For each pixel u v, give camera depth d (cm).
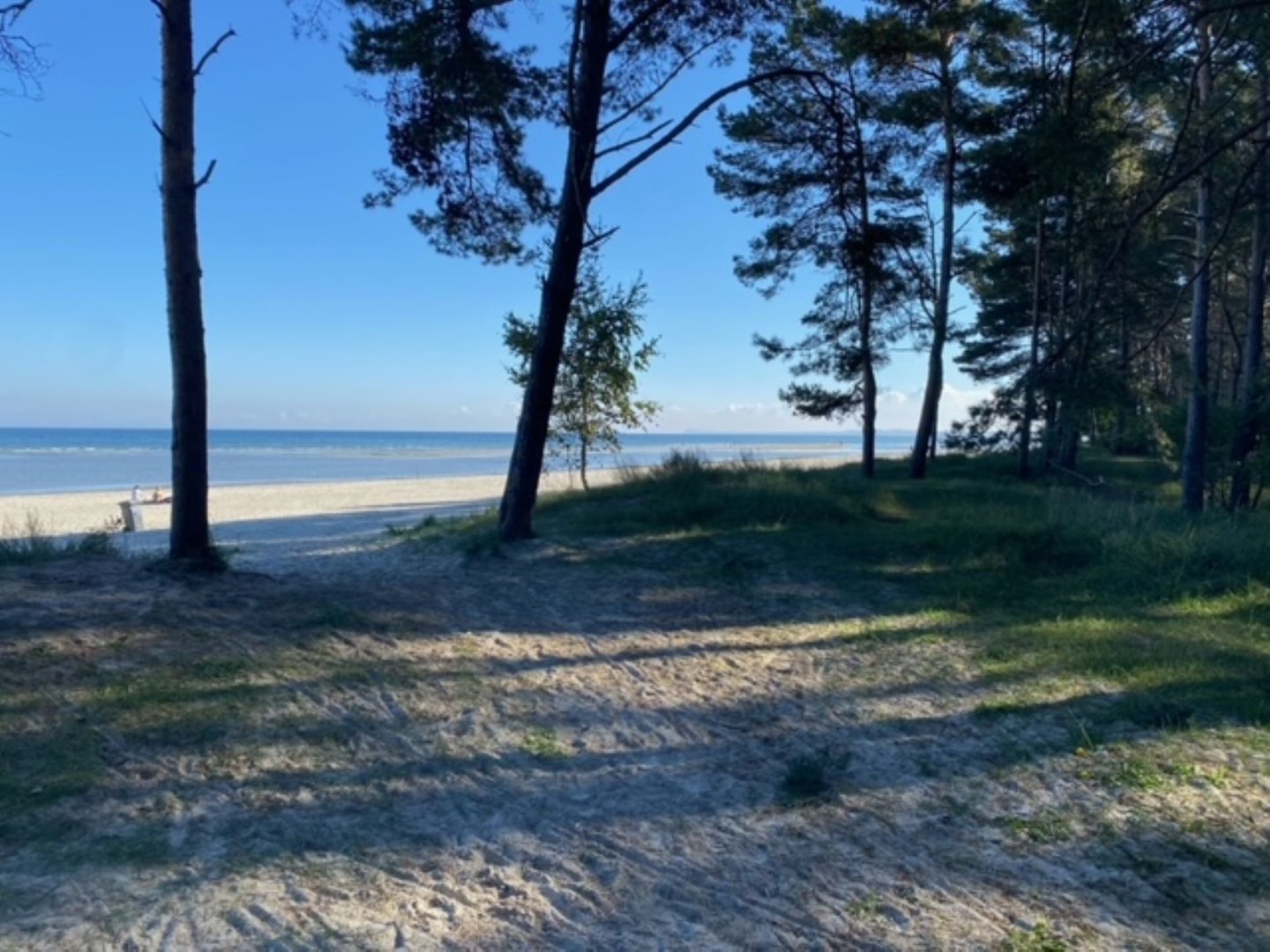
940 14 1756
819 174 1809
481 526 1376
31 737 507
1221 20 607
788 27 1709
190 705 568
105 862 398
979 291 3166
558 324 1184
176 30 818
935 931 357
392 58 1116
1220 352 2412
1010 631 795
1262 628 782
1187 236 1606
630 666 734
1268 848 416
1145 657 696
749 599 946
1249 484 1722
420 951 344
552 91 1208
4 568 837
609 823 460
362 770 513
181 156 830
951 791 493
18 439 13488
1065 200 709
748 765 540
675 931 361
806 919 368
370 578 1004
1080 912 369
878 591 971
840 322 2281
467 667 699
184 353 859
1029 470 2231
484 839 441
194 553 869
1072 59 609
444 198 1234
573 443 1770
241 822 445
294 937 349
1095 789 484
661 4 1123
